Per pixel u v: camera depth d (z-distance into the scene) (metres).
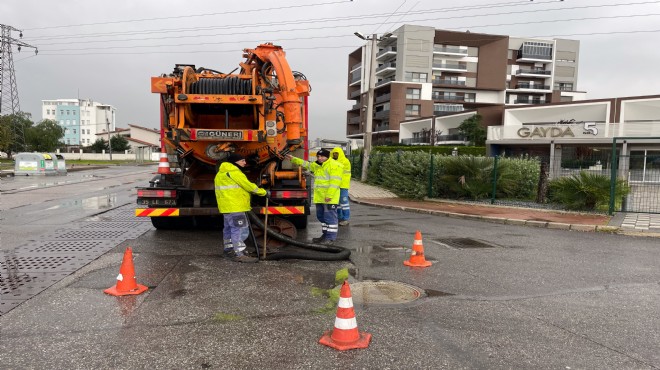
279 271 6.05
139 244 7.68
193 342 3.76
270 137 7.78
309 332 4.00
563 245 8.38
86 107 131.00
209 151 7.95
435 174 15.83
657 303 5.01
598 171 13.12
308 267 6.31
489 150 42.31
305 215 9.07
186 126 7.91
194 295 4.98
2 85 47.81
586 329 4.20
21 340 3.75
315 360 3.47
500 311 4.66
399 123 74.50
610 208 12.08
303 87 8.91
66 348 3.61
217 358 3.48
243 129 7.95
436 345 3.78
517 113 50.47
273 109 7.96
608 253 7.69
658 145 31.83
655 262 7.04
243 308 4.59
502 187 15.21
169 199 8.14
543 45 82.75
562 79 83.94
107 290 5.03
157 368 3.31
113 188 19.61
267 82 8.27
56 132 73.88
